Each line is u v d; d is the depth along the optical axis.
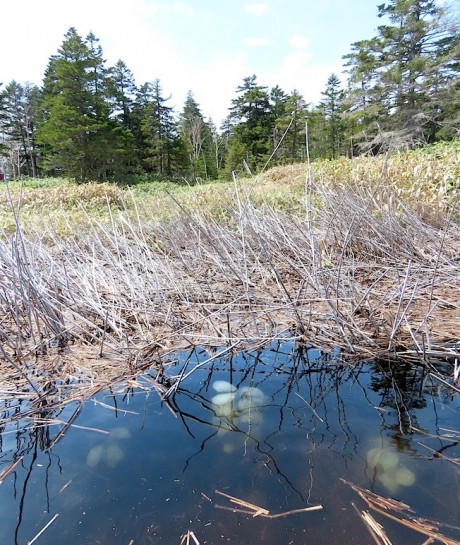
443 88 16.52
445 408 1.22
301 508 0.85
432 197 3.83
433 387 1.35
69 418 1.24
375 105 17.73
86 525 0.82
